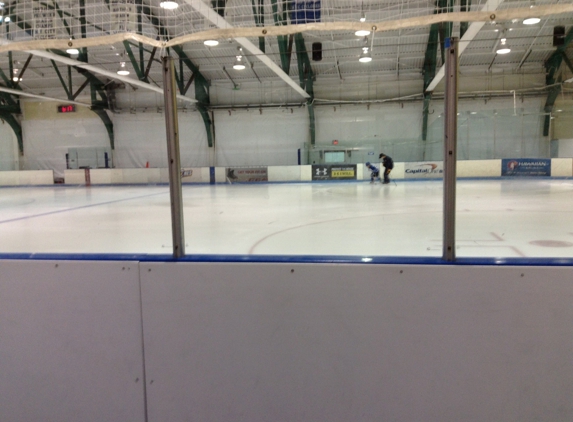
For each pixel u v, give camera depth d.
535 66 14.16
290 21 5.34
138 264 1.87
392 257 1.82
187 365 1.87
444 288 1.69
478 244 2.79
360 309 1.74
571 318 1.65
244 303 1.80
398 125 16.75
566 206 5.54
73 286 1.93
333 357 1.77
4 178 16.02
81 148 17.36
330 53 13.71
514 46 12.70
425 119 15.98
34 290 1.96
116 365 1.94
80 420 2.00
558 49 13.18
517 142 13.41
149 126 16.84
